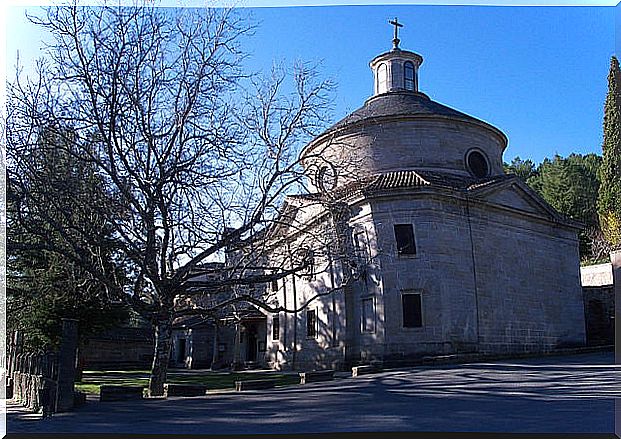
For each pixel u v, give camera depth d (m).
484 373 22.98
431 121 37.88
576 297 39.00
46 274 25.91
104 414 15.14
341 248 26.47
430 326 30.45
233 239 22.16
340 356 33.25
